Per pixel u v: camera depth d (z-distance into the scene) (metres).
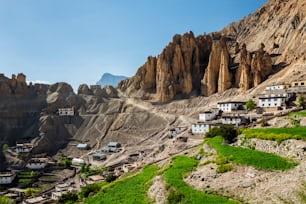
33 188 146.12
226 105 160.88
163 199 60.25
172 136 178.38
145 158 143.38
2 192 141.62
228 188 56.72
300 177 53.09
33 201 118.25
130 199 65.75
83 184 133.25
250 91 195.75
